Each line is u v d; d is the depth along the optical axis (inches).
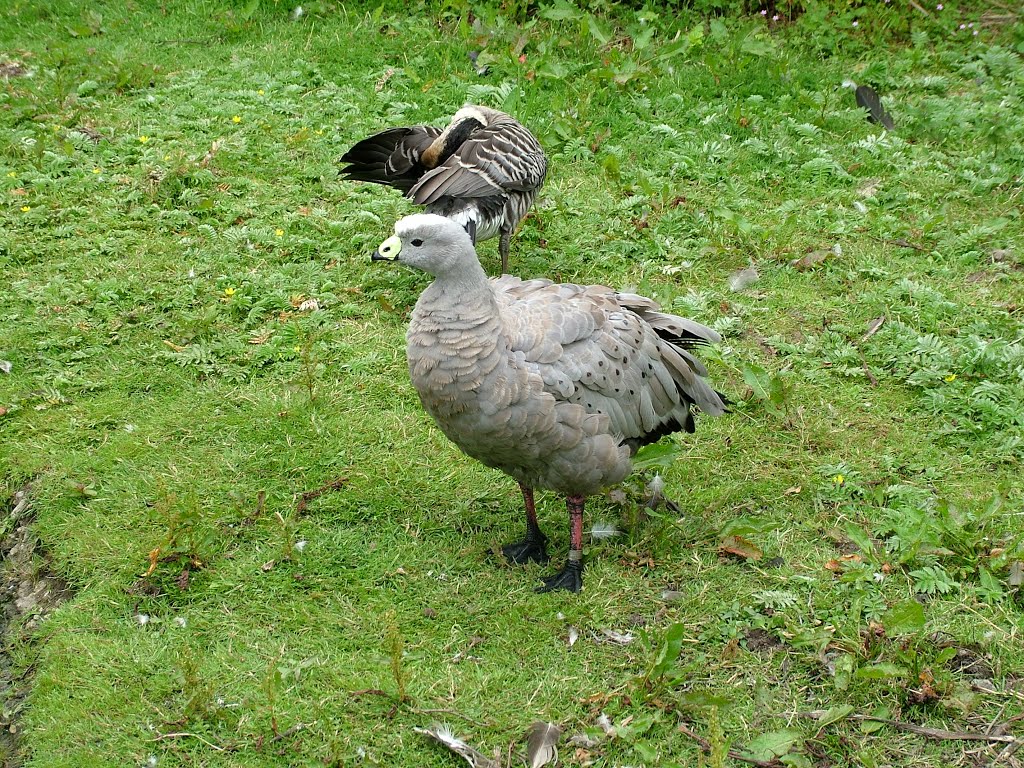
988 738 179.9
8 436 246.2
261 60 424.8
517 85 388.2
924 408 260.4
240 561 214.2
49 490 230.8
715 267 317.4
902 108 407.5
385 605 205.5
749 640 199.5
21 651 199.5
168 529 220.5
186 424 249.8
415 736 180.2
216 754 176.6
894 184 358.6
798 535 223.6
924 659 190.7
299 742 178.7
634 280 309.3
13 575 218.8
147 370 266.8
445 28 449.7
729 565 215.9
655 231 331.0
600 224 335.0
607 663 193.9
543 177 309.1
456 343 187.8
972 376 267.7
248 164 355.3
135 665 191.2
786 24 467.2
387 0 462.3
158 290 292.8
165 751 176.7
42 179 336.2
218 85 405.7
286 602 205.8
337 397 259.9
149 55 426.9
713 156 369.1
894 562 214.2
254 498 229.8
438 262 185.8
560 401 193.8
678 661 194.4
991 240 329.7
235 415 252.4
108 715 182.5
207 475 235.3
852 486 233.9
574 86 407.8
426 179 284.4
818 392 265.7
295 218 327.3
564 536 225.0
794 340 286.7
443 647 196.5
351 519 226.2
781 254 319.6
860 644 191.9
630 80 407.5
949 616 202.4
